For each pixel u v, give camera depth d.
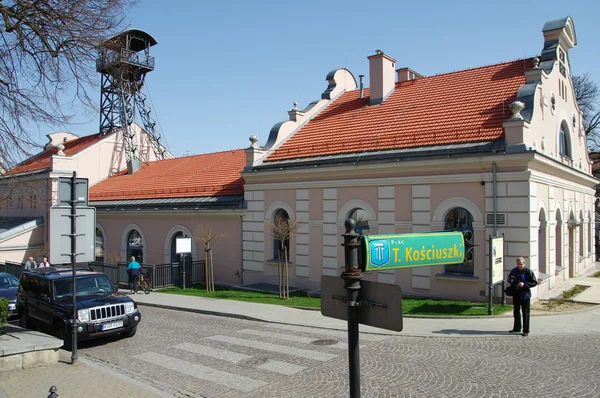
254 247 24.22
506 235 16.73
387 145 20.28
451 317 14.93
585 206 27.77
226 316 16.98
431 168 18.25
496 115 18.77
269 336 13.67
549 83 20.58
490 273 15.16
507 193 16.73
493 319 14.65
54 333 13.65
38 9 12.05
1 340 11.28
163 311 18.62
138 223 30.59
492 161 16.81
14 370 10.57
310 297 20.05
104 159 38.56
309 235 22.00
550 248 19.62
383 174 19.56
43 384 9.62
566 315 15.05
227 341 13.23
